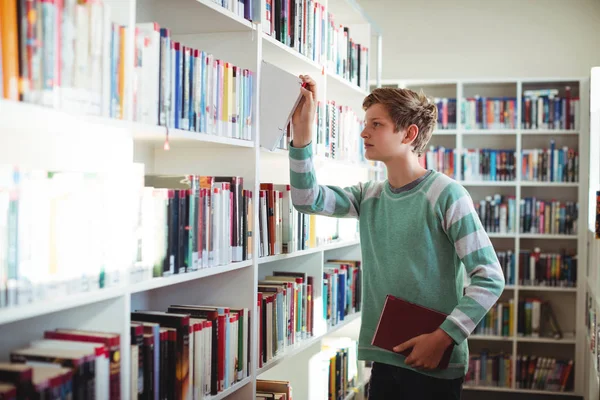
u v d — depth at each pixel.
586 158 4.89
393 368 2.05
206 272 1.84
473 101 5.11
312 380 3.07
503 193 5.33
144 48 1.56
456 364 1.99
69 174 1.34
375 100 2.09
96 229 1.40
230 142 1.98
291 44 2.56
